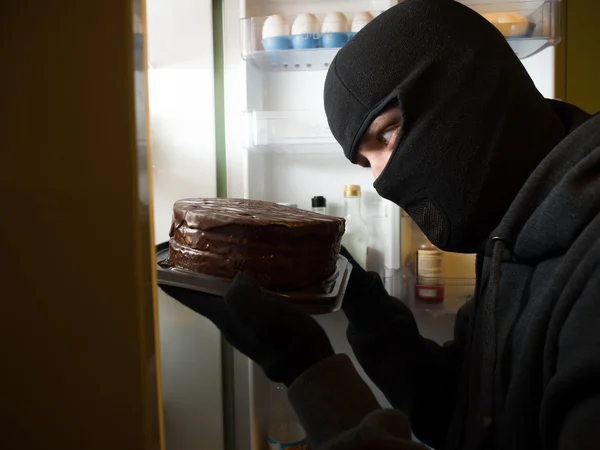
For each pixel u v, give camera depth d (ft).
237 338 1.54
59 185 0.83
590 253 1.22
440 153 1.86
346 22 3.08
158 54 3.47
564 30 3.51
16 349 0.87
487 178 1.82
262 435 3.52
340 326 3.78
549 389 1.20
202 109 3.51
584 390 1.13
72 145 0.82
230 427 3.77
